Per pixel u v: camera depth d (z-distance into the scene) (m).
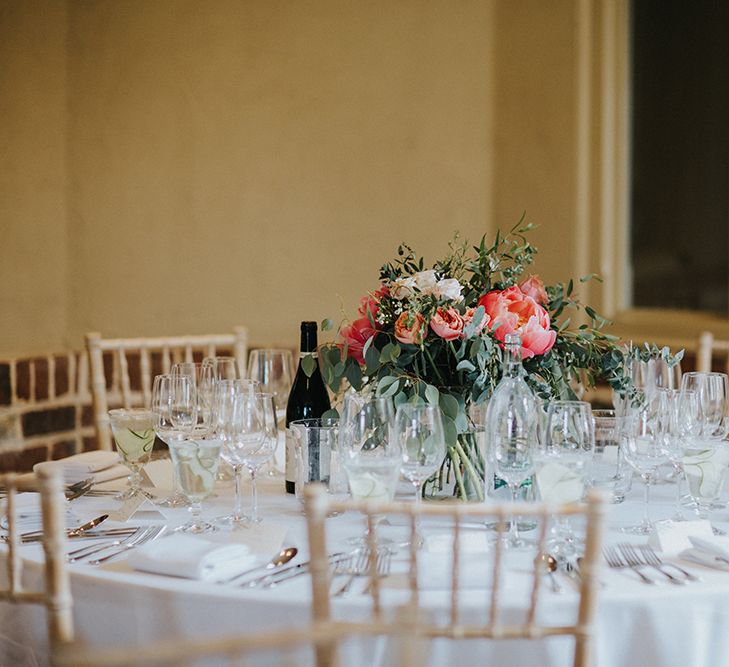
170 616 1.36
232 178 4.43
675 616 1.33
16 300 4.76
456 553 1.18
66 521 1.69
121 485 2.04
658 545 1.55
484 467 1.81
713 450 1.74
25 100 4.68
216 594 1.34
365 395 1.86
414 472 1.58
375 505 1.17
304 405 2.12
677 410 1.74
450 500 1.82
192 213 4.51
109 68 4.60
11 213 4.73
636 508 1.86
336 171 4.25
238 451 1.71
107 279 4.68
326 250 4.29
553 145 3.90
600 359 1.89
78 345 4.74
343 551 1.55
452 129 4.05
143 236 4.60
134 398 3.89
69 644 1.02
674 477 2.11
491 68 3.99
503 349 1.79
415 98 4.10
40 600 1.35
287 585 1.38
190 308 4.54
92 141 4.66
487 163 4.02
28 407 3.48
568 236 3.90
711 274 3.81
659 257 3.92
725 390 1.84
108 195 4.65
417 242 4.14
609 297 3.94
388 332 1.82
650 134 3.92
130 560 1.45
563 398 1.90
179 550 1.45
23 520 1.71
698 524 1.61
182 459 1.68
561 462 1.55
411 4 4.09
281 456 2.36
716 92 3.77
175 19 4.48
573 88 3.84
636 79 3.91
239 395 1.71
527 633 1.19
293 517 1.79
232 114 4.41
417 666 1.31
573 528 1.73
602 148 3.85
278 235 4.36
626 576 1.42
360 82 4.19
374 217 4.20
